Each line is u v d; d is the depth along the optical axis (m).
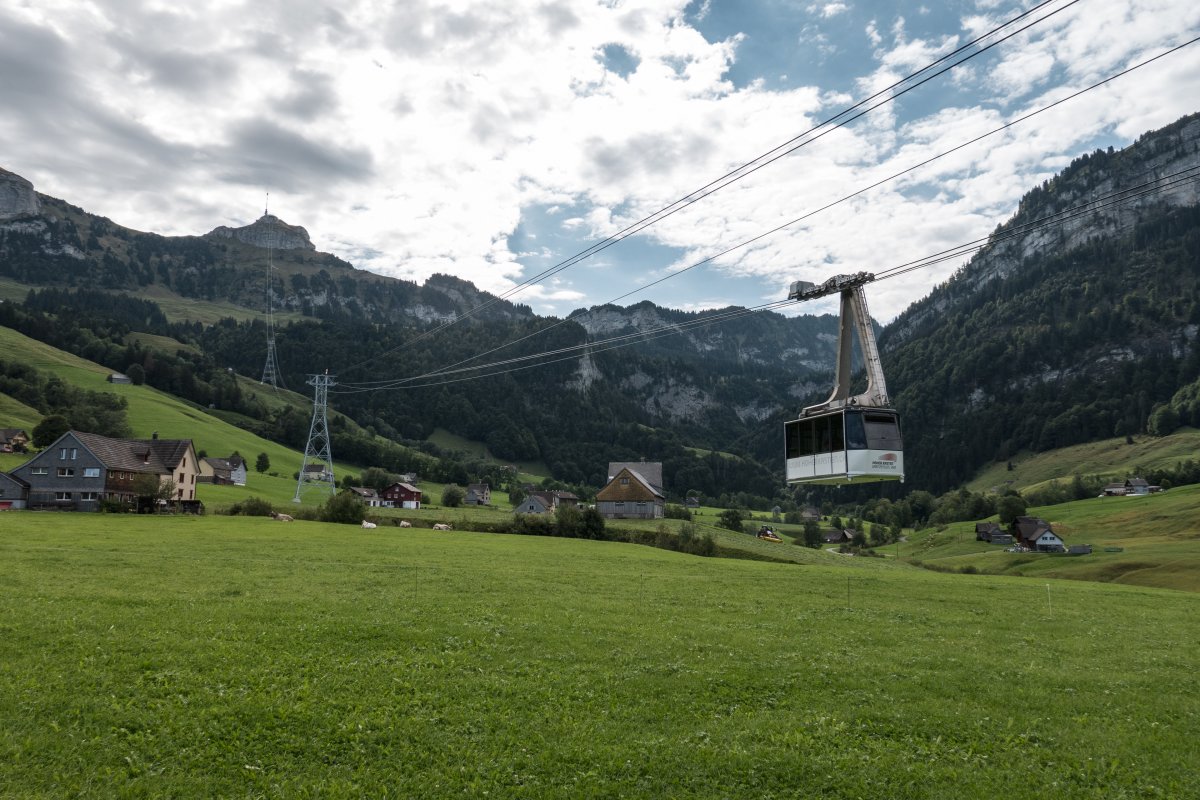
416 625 27.36
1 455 128.12
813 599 40.56
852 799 15.72
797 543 162.25
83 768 14.96
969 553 155.75
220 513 96.06
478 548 64.50
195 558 45.34
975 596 46.16
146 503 92.44
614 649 25.73
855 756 17.53
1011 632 33.00
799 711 20.42
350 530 78.50
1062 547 142.88
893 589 47.50
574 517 92.50
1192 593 59.53
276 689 19.66
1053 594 50.25
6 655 20.80
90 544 51.22
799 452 33.59
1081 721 20.42
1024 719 20.50
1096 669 26.14
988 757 17.97
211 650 22.48
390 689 20.27
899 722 19.86
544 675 22.41
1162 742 19.03
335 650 23.56
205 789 14.60
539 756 16.81
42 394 176.50
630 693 21.19
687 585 44.44
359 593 34.34
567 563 54.81
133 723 17.06
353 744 16.92
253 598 31.30
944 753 18.12
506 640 26.06
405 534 77.88
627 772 16.34
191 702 18.47
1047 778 16.88
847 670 24.27
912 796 15.84
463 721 18.53
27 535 55.62
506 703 19.88
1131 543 138.75
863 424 29.75
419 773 15.82
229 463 164.62
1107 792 16.36
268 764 15.82
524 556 58.84
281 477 182.88
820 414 31.91
